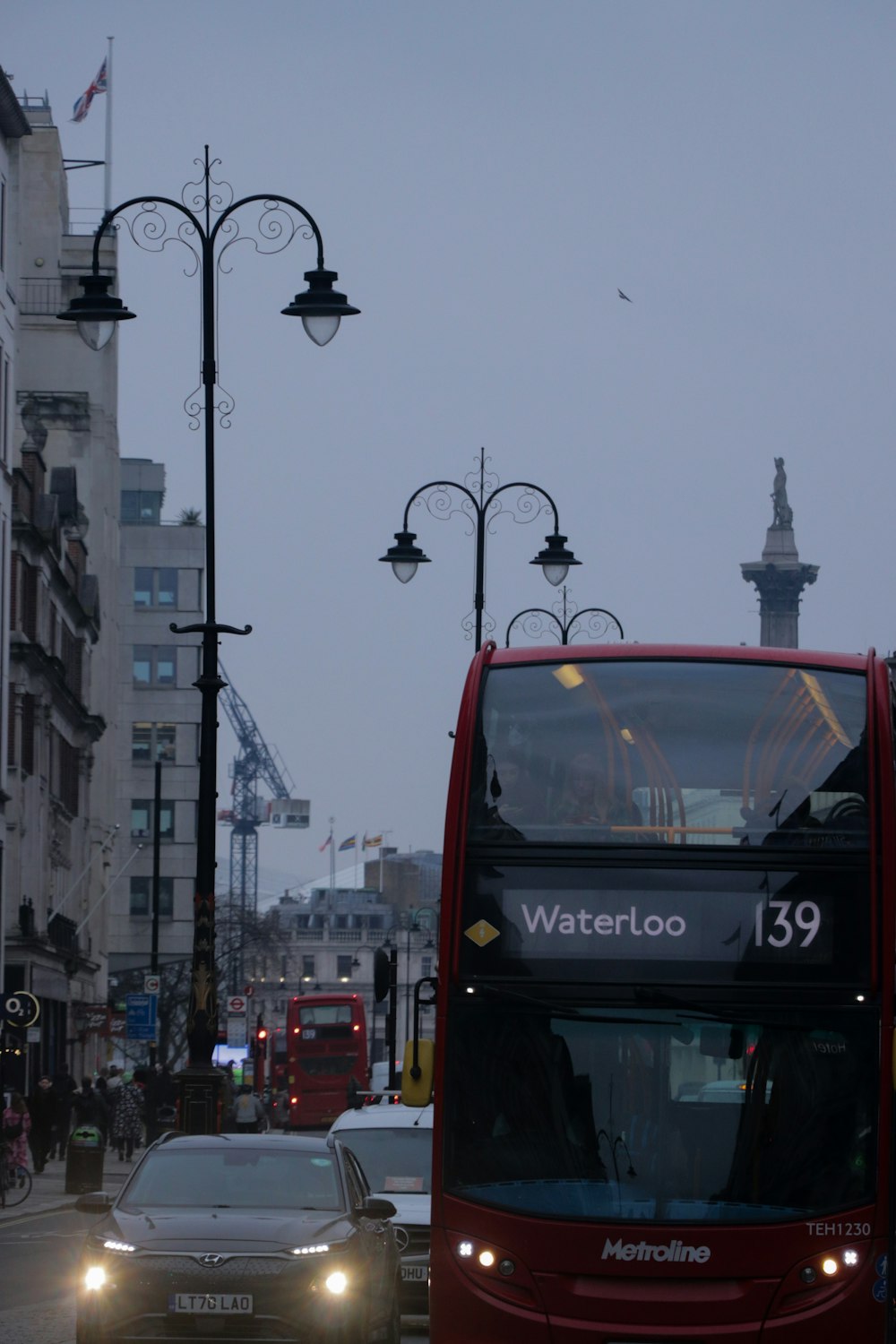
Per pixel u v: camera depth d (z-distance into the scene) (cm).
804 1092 1731
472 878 1797
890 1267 1723
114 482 12925
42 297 12138
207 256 3616
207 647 3528
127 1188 2152
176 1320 1938
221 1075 3456
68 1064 9556
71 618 10256
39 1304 2809
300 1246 1984
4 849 7619
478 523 5053
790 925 1759
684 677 1847
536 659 1877
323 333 3628
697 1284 1706
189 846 16712
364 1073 9844
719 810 1784
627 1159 1733
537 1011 1767
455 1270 1736
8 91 7438
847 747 1797
